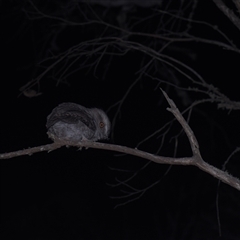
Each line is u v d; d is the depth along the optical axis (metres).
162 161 5.95
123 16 10.97
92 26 11.24
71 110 7.02
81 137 6.98
